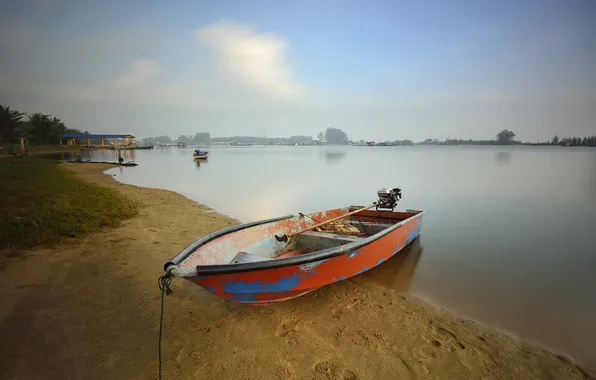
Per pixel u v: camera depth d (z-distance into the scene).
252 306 5.09
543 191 19.27
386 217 9.09
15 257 6.35
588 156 74.44
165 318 4.66
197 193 18.14
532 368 3.98
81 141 96.75
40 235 7.41
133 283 5.62
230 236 5.74
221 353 3.96
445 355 4.13
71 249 7.00
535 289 6.30
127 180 24.62
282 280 4.59
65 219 8.75
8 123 67.19
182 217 11.15
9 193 12.18
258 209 13.81
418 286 6.29
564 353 4.35
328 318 4.90
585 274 7.08
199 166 40.50
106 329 4.30
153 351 3.94
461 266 7.42
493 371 3.87
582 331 4.87
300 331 4.51
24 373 3.42
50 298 4.95
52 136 82.56
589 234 10.22
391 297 5.73
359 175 29.20
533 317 5.25
